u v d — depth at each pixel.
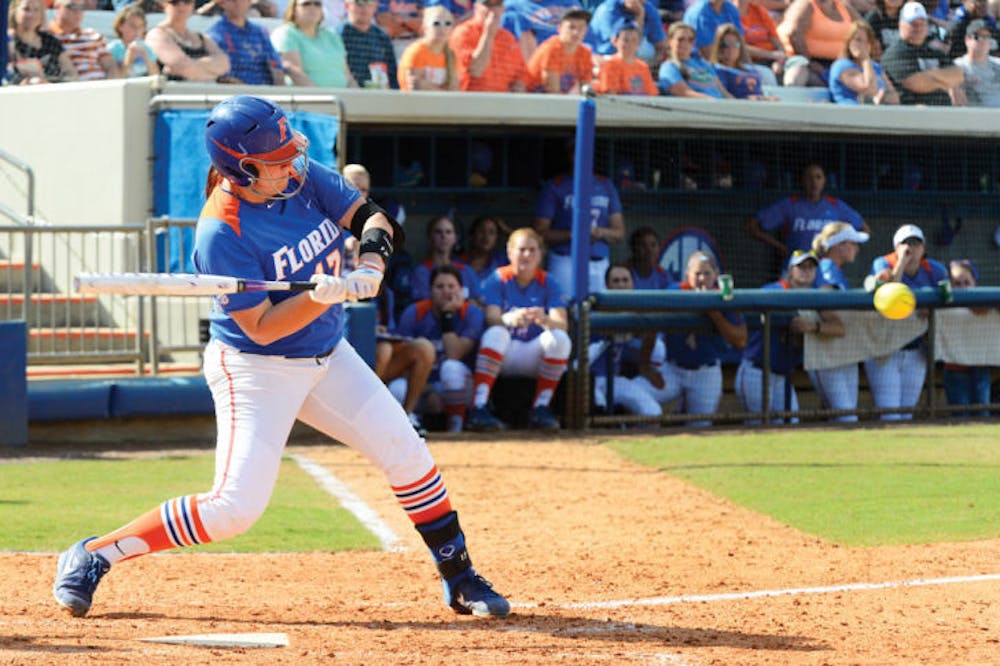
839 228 44.38
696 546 24.53
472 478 31.97
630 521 27.12
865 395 46.25
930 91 51.59
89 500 27.89
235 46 43.38
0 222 44.34
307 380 16.64
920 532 25.67
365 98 43.06
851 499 29.27
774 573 22.00
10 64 45.50
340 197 16.78
